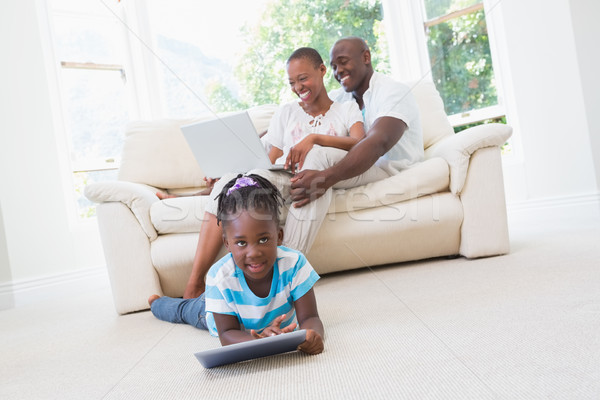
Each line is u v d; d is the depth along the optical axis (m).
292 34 2.77
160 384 0.85
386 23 3.05
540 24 2.73
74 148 2.88
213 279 1.03
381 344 0.91
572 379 0.64
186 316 1.37
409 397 0.65
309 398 0.69
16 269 2.47
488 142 1.74
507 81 2.88
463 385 0.67
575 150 2.69
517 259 1.63
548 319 0.93
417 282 1.49
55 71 2.76
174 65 2.96
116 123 3.01
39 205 2.57
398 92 1.80
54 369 1.07
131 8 2.96
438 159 1.80
